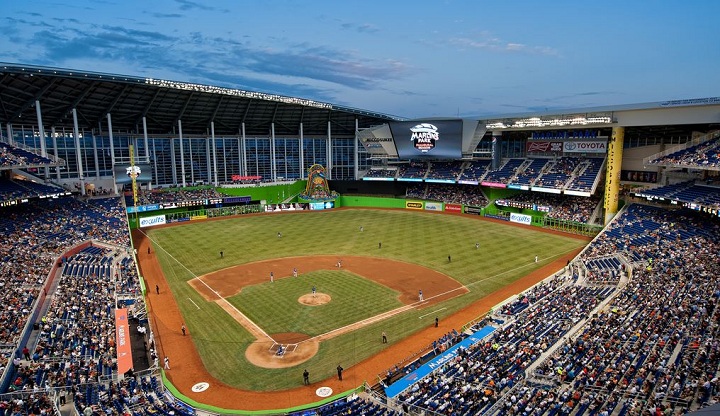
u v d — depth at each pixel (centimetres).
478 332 3541
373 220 8906
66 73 6456
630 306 3619
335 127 11538
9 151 6381
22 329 3225
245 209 9700
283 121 10669
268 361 3338
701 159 5475
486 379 2745
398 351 3462
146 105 8356
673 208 6581
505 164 9456
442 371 2969
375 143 10281
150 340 3512
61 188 7356
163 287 4944
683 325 3078
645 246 5441
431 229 7950
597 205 7775
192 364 3303
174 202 8819
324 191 10712
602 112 6819
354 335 3741
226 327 3909
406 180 10312
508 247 6600
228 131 10419
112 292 4312
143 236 7500
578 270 5284
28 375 2723
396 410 2567
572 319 3581
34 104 6919
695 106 5841
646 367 2570
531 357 2995
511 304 4181
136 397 2672
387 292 4728
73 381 2712
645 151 7412
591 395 2422
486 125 8662
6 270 4384
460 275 5303
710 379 2281
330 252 6397
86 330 3406
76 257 5297
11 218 6219
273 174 11025
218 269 5591
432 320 4028
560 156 8806
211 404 2797
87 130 8581
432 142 9350
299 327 3894
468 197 9744
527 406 2361
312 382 3055
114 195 8519
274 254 6300
